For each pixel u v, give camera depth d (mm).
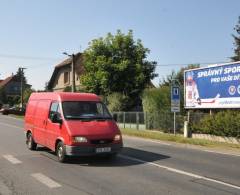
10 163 12461
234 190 8891
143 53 40625
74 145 11984
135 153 15133
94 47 39812
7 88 111500
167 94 28828
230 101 22797
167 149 16875
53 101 13836
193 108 25844
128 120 33156
